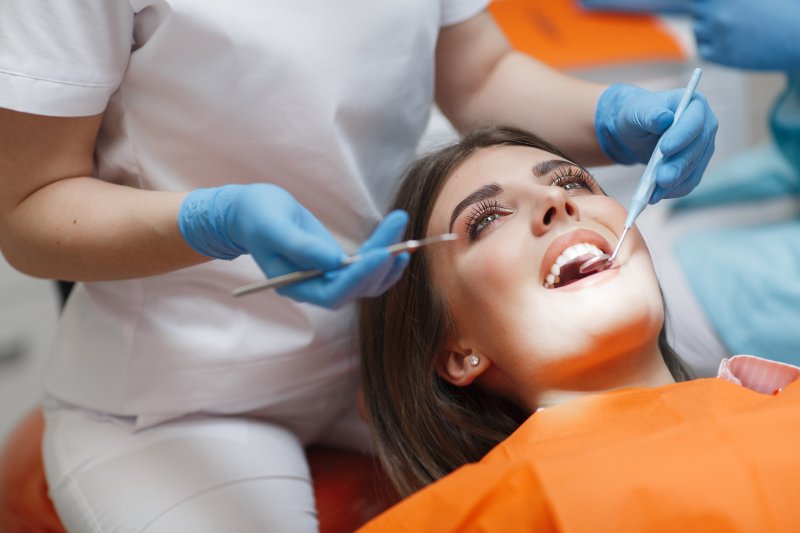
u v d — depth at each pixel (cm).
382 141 124
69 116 101
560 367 104
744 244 166
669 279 166
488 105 141
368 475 133
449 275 112
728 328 157
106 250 101
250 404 124
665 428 90
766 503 82
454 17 133
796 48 158
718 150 234
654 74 223
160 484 115
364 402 124
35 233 104
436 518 87
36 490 130
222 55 105
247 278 117
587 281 103
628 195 217
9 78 95
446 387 119
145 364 119
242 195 89
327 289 82
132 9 101
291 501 119
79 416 126
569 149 136
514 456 92
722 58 167
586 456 85
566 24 225
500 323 106
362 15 112
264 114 109
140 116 110
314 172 115
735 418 88
